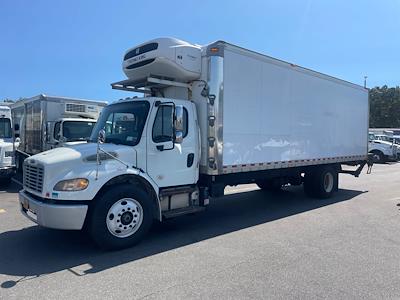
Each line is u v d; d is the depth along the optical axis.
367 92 12.62
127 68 7.57
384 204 9.80
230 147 7.28
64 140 12.80
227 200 10.44
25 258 5.35
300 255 5.47
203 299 4.00
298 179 10.54
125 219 5.77
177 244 6.04
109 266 5.02
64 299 4.01
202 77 7.07
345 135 11.33
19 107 17.38
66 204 5.36
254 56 7.79
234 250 5.71
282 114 8.66
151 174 6.28
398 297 4.09
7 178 12.06
